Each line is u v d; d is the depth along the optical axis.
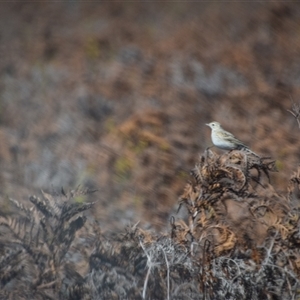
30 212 8.80
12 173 13.84
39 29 24.94
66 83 19.84
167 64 20.62
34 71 20.95
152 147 15.08
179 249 8.38
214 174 8.69
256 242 8.62
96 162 14.43
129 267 8.54
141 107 17.81
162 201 12.73
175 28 24.48
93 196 12.59
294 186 8.98
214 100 18.27
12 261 8.52
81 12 26.59
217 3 25.41
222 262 8.16
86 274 8.59
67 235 8.66
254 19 23.80
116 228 10.79
